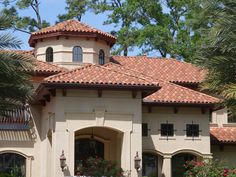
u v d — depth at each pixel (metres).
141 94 26.95
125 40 51.81
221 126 35.56
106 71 27.66
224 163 29.22
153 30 50.47
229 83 23.52
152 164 30.91
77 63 33.81
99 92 26.22
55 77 25.80
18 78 22.88
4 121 31.28
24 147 31.00
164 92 31.12
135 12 52.97
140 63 38.38
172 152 30.56
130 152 26.39
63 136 25.70
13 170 30.80
